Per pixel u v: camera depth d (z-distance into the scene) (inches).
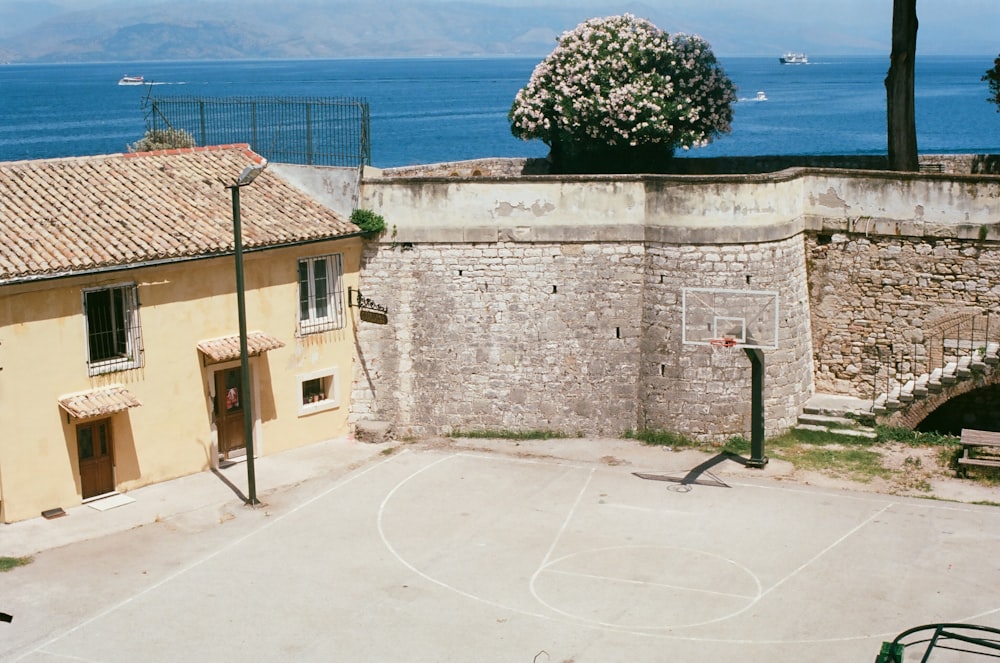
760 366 1130.7
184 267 1109.1
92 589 903.7
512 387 1264.8
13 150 4416.8
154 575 930.7
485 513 1055.0
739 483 1111.6
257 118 1403.8
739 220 1188.5
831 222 1238.3
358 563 951.6
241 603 881.5
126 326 1082.1
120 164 1202.0
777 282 1210.6
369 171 1258.6
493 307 1253.1
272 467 1184.2
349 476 1158.3
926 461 1144.8
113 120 6008.9
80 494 1069.1
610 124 1528.1
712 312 1198.3
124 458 1096.8
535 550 970.7
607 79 1547.7
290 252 1195.9
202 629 839.7
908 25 1350.9
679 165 1603.1
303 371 1235.2
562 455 1209.4
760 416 1139.9
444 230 1244.5
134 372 1089.4
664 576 914.7
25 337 1007.0
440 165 1576.0
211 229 1141.7
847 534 984.3
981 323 1189.1
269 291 1188.5
